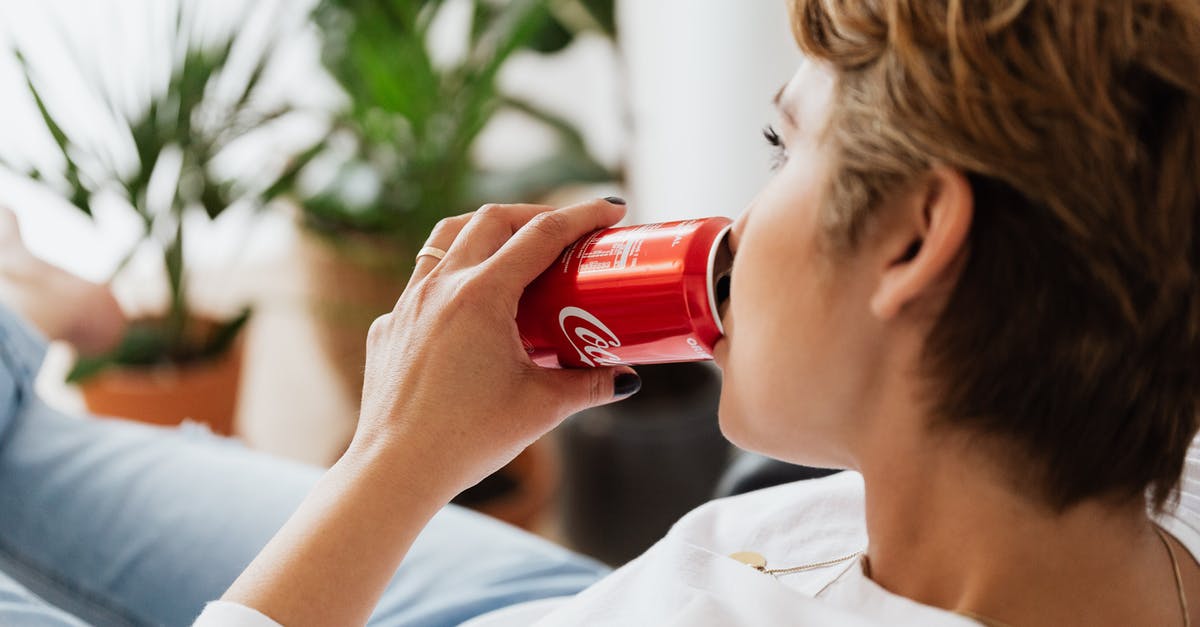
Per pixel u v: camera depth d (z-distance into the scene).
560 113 1.99
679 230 0.58
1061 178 0.40
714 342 0.58
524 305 0.62
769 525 0.70
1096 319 0.41
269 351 2.20
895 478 0.48
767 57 1.77
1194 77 0.40
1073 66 0.39
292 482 0.95
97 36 1.85
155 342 1.61
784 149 0.55
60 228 2.15
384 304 1.83
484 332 0.60
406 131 1.71
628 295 0.58
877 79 0.44
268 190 1.66
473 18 1.72
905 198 0.43
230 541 0.89
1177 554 0.53
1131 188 0.40
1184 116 0.40
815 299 0.47
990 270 0.42
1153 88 0.41
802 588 0.61
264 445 1.96
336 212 1.73
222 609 0.54
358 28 1.69
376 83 1.65
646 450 1.47
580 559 0.90
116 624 0.89
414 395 0.60
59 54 1.90
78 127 1.69
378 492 0.58
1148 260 0.41
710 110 1.92
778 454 0.53
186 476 0.96
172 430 1.06
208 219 1.67
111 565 0.90
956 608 0.48
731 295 0.52
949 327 0.43
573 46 2.02
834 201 0.45
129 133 1.57
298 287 2.27
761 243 0.49
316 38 1.85
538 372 0.63
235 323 1.65
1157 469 0.45
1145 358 0.42
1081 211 0.40
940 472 0.47
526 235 0.61
